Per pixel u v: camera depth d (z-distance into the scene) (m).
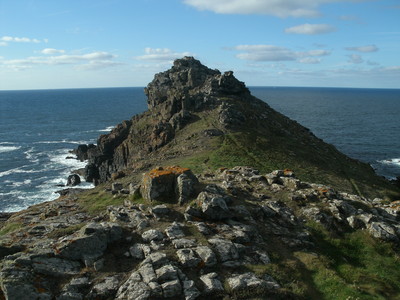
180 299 14.46
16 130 176.62
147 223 20.66
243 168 36.06
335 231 23.91
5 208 70.38
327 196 28.12
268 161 62.94
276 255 19.25
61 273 15.30
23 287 13.65
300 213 25.47
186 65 130.25
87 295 14.41
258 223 22.92
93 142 144.62
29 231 21.34
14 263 14.84
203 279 15.80
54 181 89.56
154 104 108.06
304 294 16.55
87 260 16.33
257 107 107.50
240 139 73.19
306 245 21.41
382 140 141.88
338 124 188.50
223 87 107.44
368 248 22.45
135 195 25.94
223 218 22.06
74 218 24.23
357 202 28.73
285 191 28.95
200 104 94.25
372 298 17.05
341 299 16.67
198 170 53.34
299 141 86.44
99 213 24.88
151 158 73.31
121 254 17.42
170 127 86.38
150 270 15.71
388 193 60.19
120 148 93.56
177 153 70.31
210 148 68.31
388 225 24.09
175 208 22.73
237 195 27.06
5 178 91.12
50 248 16.78
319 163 71.94
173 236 18.97
